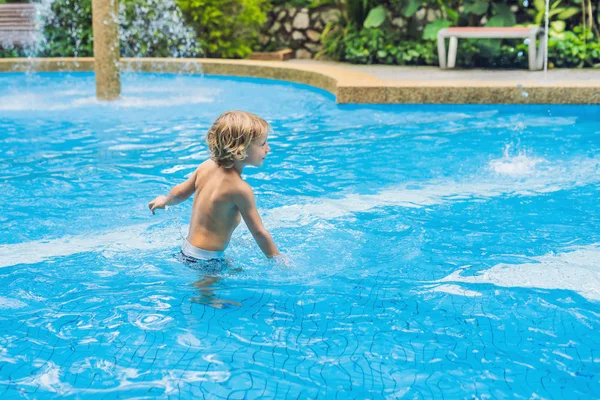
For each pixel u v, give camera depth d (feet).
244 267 11.60
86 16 43.09
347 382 8.25
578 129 23.30
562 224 14.11
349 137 22.67
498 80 31.48
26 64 40.86
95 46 29.17
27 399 7.92
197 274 11.34
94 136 22.97
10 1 44.96
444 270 11.71
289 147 21.34
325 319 9.87
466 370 8.55
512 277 11.39
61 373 8.44
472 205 15.35
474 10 37.65
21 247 12.86
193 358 8.77
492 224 14.12
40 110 27.58
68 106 28.40
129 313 10.00
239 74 38.17
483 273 11.57
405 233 13.48
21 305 10.35
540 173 17.95
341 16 42.50
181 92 32.40
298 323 9.72
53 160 19.80
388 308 10.23
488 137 22.31
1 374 8.43
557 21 37.78
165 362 8.68
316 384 8.20
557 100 27.14
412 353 8.93
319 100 29.91
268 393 8.02
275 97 30.89
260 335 9.37
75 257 12.28
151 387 8.14
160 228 13.79
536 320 9.89
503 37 34.94
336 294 10.68
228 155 11.03
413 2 38.68
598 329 9.63
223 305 10.28
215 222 11.37
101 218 14.53
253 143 11.09
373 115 26.45
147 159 19.94
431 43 39.04
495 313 10.11
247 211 11.23
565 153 20.04
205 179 11.58
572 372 8.53
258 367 8.57
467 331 9.53
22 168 18.89
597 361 8.78
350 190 16.62
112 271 11.62
